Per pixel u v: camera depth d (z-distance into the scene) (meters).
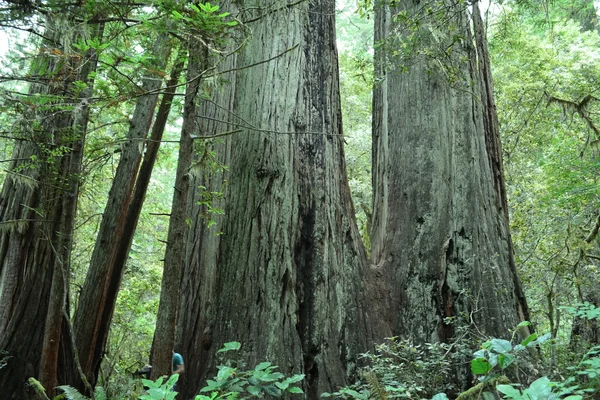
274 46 8.61
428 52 8.23
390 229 9.00
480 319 7.75
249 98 8.50
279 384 4.04
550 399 2.45
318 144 8.38
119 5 5.23
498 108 15.77
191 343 7.68
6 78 5.34
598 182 12.10
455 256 8.27
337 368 7.16
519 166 15.47
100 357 8.60
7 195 8.38
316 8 9.20
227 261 7.71
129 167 8.52
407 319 8.17
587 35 17.64
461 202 8.52
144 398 3.06
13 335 7.92
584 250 11.84
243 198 7.92
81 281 13.28
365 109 20.08
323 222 7.92
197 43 5.39
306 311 7.39
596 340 11.37
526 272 13.30
